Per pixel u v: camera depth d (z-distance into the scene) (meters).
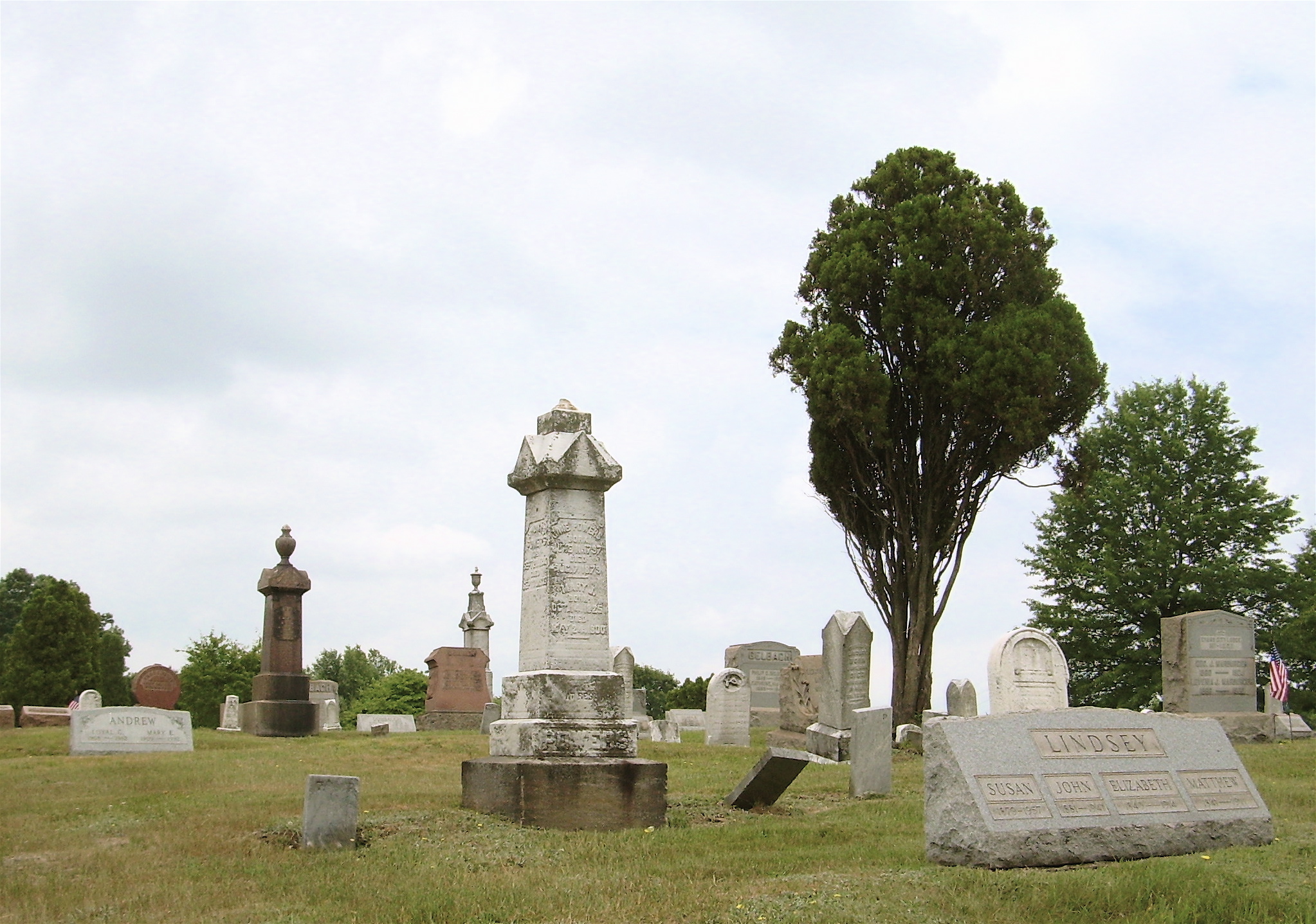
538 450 15.12
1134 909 8.59
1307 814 13.77
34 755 23.33
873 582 31.23
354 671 103.31
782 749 14.74
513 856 11.39
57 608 63.25
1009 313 29.81
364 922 8.94
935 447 30.20
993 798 9.84
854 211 32.06
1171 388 48.53
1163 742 11.05
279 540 31.67
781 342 32.22
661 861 11.17
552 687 14.30
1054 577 48.59
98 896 10.00
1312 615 42.41
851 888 9.23
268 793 16.72
